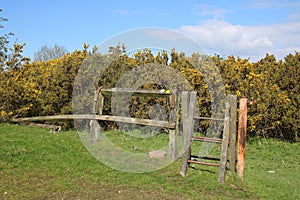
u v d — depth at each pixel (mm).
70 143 9156
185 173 7180
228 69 12500
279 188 7066
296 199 6473
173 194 6156
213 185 6664
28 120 12383
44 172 6844
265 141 12039
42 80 13586
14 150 7863
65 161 7570
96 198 5754
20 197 5574
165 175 7117
